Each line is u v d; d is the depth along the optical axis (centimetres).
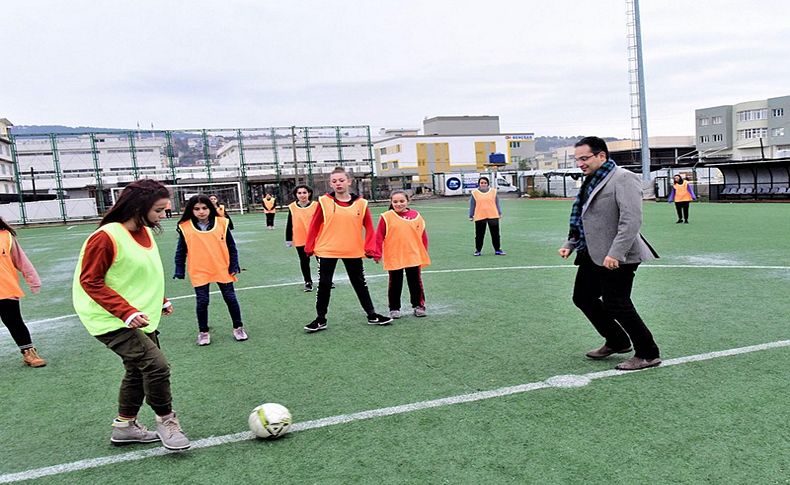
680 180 1644
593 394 394
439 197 4775
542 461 306
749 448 310
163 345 582
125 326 322
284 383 450
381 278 943
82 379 490
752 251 1040
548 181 4384
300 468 311
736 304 639
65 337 641
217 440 353
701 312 609
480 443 330
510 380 430
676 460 301
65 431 381
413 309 679
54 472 322
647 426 341
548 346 515
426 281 877
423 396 406
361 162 5350
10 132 3619
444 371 459
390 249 636
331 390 429
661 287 748
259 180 4466
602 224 420
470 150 7381
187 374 485
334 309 714
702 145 6944
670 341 507
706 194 3222
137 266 326
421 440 337
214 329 643
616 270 424
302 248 845
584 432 338
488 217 1141
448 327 596
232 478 305
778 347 477
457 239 1495
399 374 457
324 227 603
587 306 459
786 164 2470
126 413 350
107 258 315
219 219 580
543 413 366
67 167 6206
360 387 432
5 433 382
